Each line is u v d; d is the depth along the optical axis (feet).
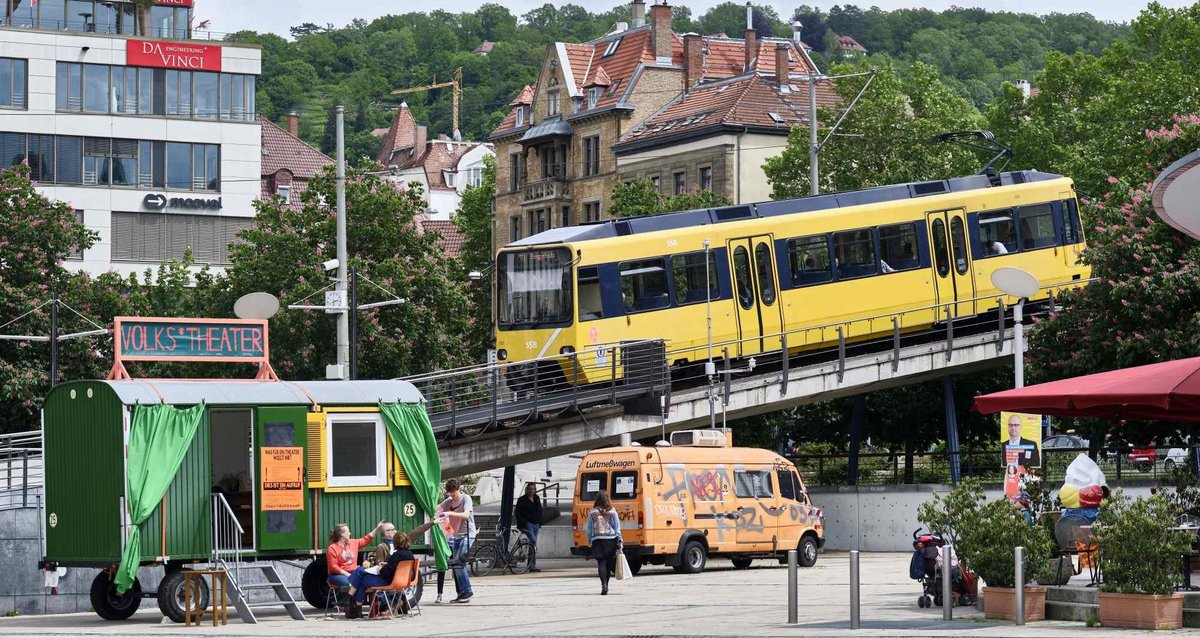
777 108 276.41
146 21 294.25
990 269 143.84
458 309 187.83
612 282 126.72
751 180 270.87
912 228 140.77
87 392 82.33
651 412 126.31
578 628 71.56
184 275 204.95
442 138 595.06
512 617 79.20
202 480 82.79
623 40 315.17
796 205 136.98
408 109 600.80
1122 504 64.03
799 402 138.21
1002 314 142.51
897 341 138.10
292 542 84.69
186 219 290.35
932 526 70.79
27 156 279.08
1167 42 214.69
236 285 182.29
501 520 134.82
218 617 85.71
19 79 279.08
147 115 287.69
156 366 177.78
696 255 130.82
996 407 70.03
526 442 121.80
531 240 130.00
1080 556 73.77
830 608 77.92
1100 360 131.23
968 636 61.36
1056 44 577.84
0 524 97.04
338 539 82.23
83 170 282.97
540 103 320.70
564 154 312.50
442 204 550.77
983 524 68.74
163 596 80.89
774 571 113.39
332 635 71.46
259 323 90.68
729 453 116.37
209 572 79.61
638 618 75.77
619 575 108.37
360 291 179.11
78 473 82.43
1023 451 97.50
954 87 522.06
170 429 81.71
